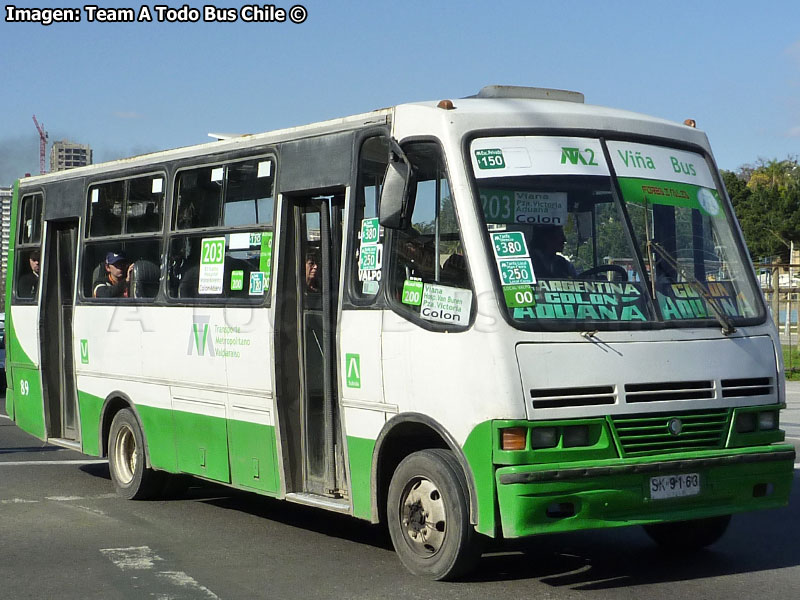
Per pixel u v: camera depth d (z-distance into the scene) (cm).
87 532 873
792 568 730
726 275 738
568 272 677
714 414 691
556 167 699
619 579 698
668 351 677
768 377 721
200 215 941
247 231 872
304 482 828
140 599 659
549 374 642
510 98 760
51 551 800
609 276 689
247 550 802
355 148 767
